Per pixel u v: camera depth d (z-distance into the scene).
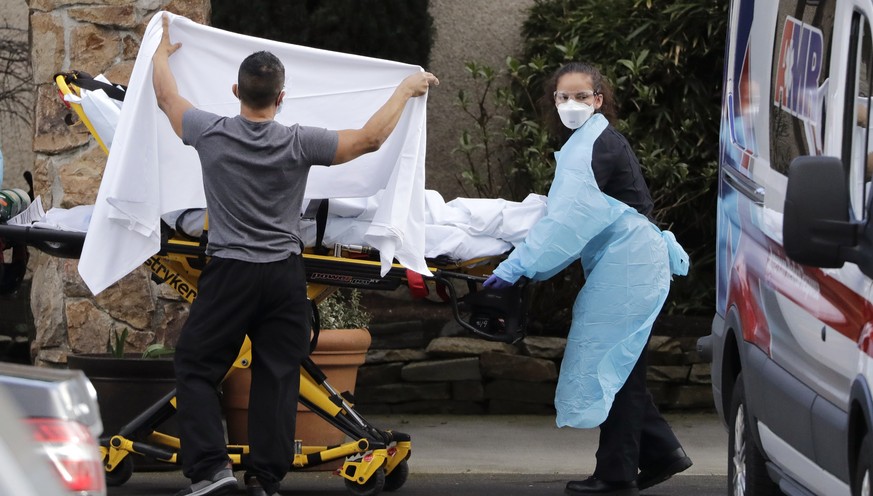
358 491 14.83
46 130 19.00
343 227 14.01
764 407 12.49
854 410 9.83
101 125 14.05
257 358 13.40
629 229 14.42
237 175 12.98
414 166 13.54
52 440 5.93
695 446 18.78
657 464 15.34
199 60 13.65
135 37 19.00
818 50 11.84
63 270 18.83
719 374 14.56
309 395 14.74
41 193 19.05
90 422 6.18
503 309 14.39
